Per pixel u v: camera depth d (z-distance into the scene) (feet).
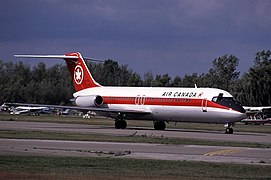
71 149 271.69
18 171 185.26
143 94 491.31
